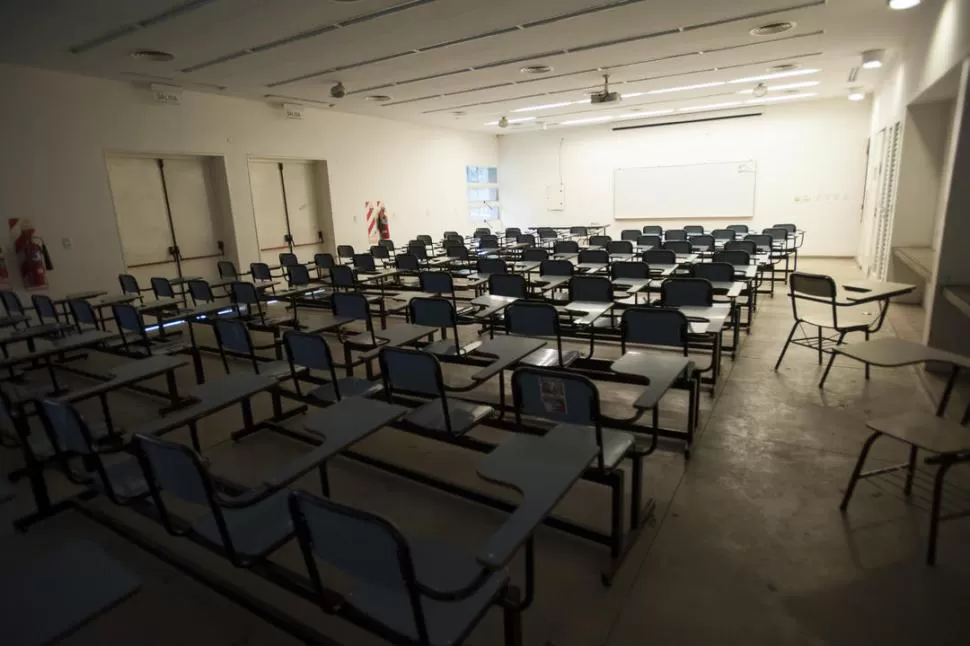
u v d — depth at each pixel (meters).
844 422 3.48
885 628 1.87
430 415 2.72
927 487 2.71
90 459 2.57
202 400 2.50
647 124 13.02
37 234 6.34
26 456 2.71
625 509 2.62
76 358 5.81
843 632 1.86
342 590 2.16
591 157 13.95
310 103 9.13
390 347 2.65
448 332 6.12
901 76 6.85
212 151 8.12
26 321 5.37
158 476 1.91
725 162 12.28
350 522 1.33
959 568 2.14
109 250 7.05
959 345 4.10
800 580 2.12
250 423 3.65
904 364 2.61
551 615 2.00
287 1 4.45
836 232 11.47
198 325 7.27
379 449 3.40
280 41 5.59
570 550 2.36
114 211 7.06
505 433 3.50
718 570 2.20
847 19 5.55
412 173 12.18
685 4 4.98
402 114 10.72
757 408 3.74
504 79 7.86
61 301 5.52
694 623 1.93
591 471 2.20
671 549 2.34
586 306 4.39
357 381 3.34
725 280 5.05
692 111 12.01
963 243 4.00
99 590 1.71
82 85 6.62
